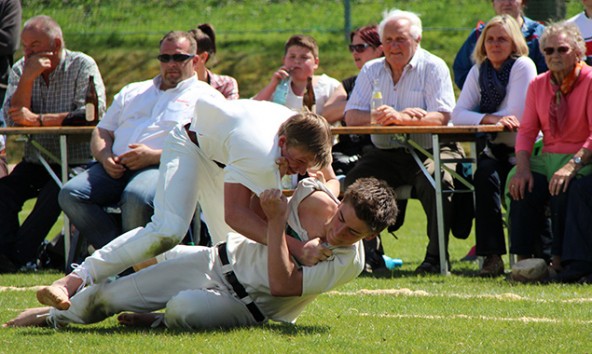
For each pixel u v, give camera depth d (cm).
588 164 2242
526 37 2775
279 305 1513
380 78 2591
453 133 2342
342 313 1703
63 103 2672
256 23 6238
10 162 4941
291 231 1474
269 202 1402
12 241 2620
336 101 2783
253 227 1450
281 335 1412
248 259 1491
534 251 2322
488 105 2494
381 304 1817
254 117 1490
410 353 1286
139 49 6019
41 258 2705
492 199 2348
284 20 6259
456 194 2525
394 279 2269
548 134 2322
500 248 2342
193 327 1467
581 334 1441
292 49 2761
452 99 2533
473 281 2222
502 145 2459
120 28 6206
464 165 2533
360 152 2683
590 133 2252
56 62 2664
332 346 1330
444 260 2361
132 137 2303
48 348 1325
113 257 1509
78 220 2220
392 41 2534
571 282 2150
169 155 1580
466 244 3350
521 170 2291
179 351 1288
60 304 1434
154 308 1524
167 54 2311
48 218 2630
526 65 2452
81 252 2470
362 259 1472
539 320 1606
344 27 5975
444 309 1748
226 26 6206
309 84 2767
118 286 1514
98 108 2670
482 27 2844
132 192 2153
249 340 1364
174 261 1517
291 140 1427
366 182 1411
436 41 5888
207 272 1510
